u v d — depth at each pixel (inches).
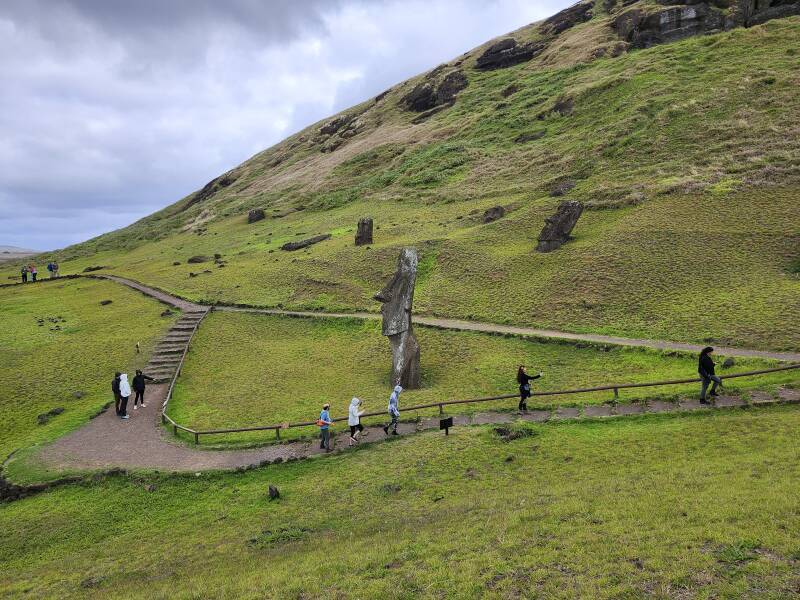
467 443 940.6
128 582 645.9
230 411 1258.0
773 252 1615.4
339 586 518.3
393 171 4015.8
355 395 1302.9
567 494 681.6
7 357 1695.4
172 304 2203.5
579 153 2888.8
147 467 984.3
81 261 4249.5
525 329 1579.7
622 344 1342.3
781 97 2529.5
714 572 434.3
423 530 636.7
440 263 2181.3
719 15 3737.7
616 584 441.7
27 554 780.0
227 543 725.9
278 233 3385.8
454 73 5502.0
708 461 728.3
